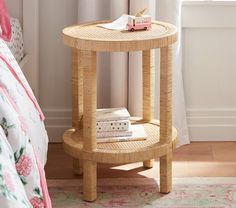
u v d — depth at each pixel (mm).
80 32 3160
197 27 3787
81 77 3381
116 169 3529
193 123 3885
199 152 3732
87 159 3146
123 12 3580
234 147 3801
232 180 3389
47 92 3865
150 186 3342
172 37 3094
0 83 2664
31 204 2434
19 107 2684
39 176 2531
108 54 3764
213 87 3881
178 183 3355
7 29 3301
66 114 3873
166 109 3166
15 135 2510
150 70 3430
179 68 3746
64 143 3248
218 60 3855
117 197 3234
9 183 2256
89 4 3617
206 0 3754
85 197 3199
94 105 3094
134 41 3002
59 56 3832
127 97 3703
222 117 3881
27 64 3748
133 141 3234
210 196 3230
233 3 3754
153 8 3604
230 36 3826
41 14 3781
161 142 3211
